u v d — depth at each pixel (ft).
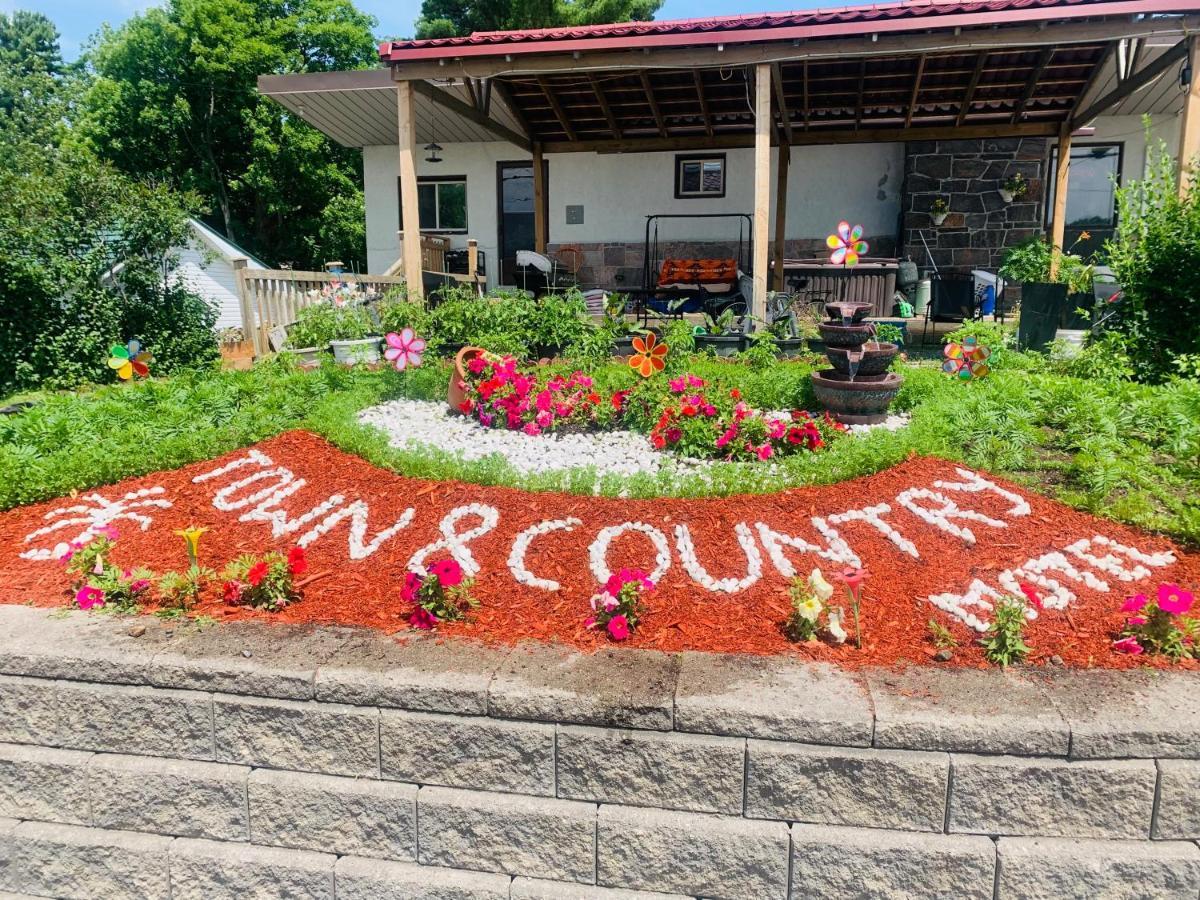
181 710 9.36
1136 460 14.82
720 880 8.39
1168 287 22.39
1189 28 24.31
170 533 13.35
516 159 47.91
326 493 14.42
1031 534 12.55
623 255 46.96
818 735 8.29
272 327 29.91
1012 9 24.85
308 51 91.45
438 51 28.45
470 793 8.86
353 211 89.15
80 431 18.11
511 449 17.47
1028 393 18.53
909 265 41.16
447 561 10.36
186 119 86.79
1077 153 43.37
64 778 9.57
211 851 9.22
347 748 9.06
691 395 17.93
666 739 8.46
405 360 22.40
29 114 117.39
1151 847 8.16
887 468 14.65
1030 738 8.14
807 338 28.68
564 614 10.53
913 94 35.29
